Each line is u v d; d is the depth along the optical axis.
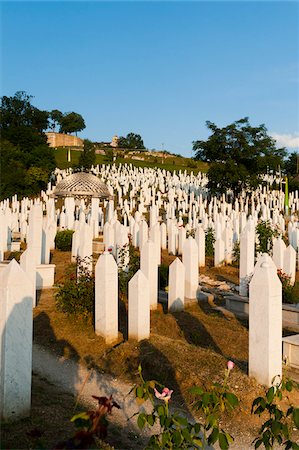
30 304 5.84
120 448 5.59
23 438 5.21
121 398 7.24
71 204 33.12
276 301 7.24
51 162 61.97
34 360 8.78
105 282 9.50
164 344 9.04
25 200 40.81
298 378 7.64
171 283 13.13
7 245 22.62
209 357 8.43
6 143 58.50
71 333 10.01
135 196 50.12
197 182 62.50
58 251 23.80
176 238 23.77
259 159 51.03
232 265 21.36
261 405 4.65
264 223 24.30
